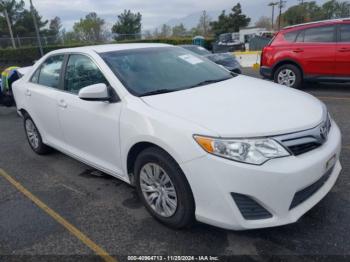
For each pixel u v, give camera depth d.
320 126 2.73
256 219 2.49
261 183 2.38
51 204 3.58
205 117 2.65
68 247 2.86
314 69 8.02
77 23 48.66
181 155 2.56
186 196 2.68
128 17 50.78
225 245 2.71
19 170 4.57
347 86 8.73
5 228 3.19
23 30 53.12
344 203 3.17
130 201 3.52
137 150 3.11
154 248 2.75
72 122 3.78
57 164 4.69
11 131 6.63
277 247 2.64
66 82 3.99
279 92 3.28
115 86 3.26
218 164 2.42
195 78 3.67
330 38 7.73
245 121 2.57
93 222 3.19
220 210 2.49
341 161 4.05
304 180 2.46
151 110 2.88
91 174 4.27
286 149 2.46
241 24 56.59
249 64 17.78
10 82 7.72
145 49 3.96
